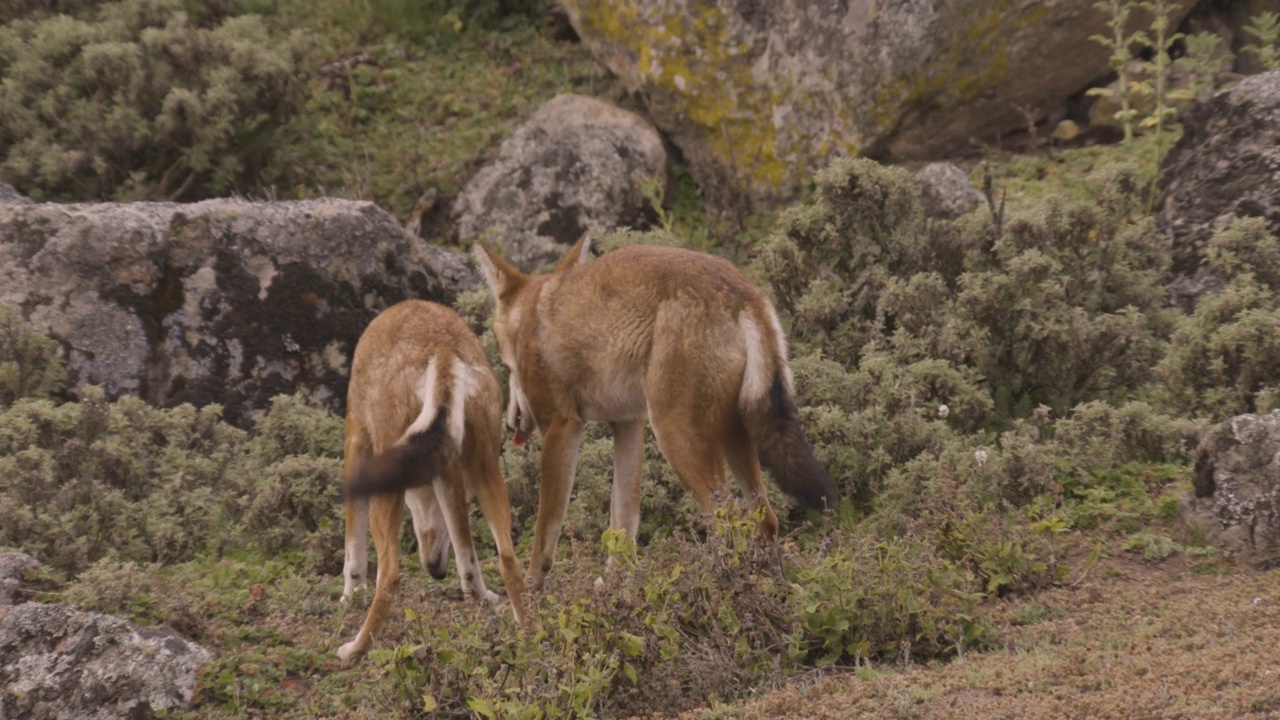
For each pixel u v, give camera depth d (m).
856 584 21.50
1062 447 28.62
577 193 45.25
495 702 18.61
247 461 30.30
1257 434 23.95
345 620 24.12
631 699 19.95
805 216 35.03
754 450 23.61
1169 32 44.69
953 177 39.53
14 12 48.25
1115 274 33.41
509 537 22.45
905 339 32.34
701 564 21.58
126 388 34.03
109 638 20.86
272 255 36.16
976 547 23.62
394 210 47.56
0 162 44.44
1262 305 29.83
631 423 24.92
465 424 22.23
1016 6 42.31
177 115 44.53
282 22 55.16
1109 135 44.38
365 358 23.75
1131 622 20.88
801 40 44.38
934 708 17.72
